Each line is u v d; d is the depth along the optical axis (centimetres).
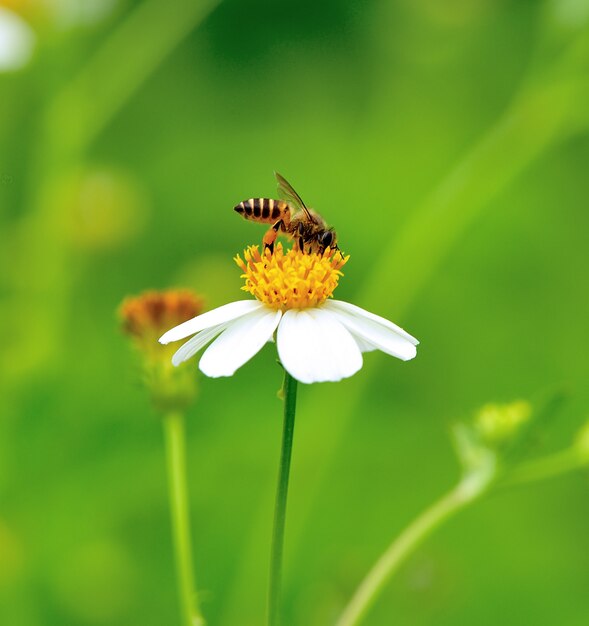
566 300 41
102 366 35
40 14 34
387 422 37
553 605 34
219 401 35
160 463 33
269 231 26
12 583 31
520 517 36
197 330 23
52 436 33
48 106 34
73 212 35
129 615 33
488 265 42
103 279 37
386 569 26
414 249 34
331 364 23
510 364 39
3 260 34
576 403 38
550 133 34
